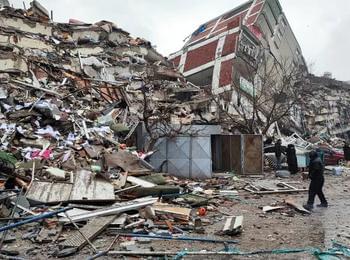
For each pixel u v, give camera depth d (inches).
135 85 1331.2
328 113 2412.6
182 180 678.5
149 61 1721.2
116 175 546.0
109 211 376.2
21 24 1352.1
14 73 1033.5
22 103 768.9
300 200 538.0
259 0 2340.1
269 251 296.2
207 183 661.3
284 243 322.3
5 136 624.7
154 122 761.6
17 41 1233.4
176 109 1195.3
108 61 1437.0
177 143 737.6
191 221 390.3
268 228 374.6
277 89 1622.8
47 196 415.8
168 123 783.7
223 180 709.3
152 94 1316.4
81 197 418.9
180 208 412.2
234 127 1119.0
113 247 303.9
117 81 1284.4
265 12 2304.4
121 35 1708.9
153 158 736.3
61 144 663.1
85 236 315.6
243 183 687.1
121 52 1595.7
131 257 283.7
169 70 1626.5
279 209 464.8
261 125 1214.3
